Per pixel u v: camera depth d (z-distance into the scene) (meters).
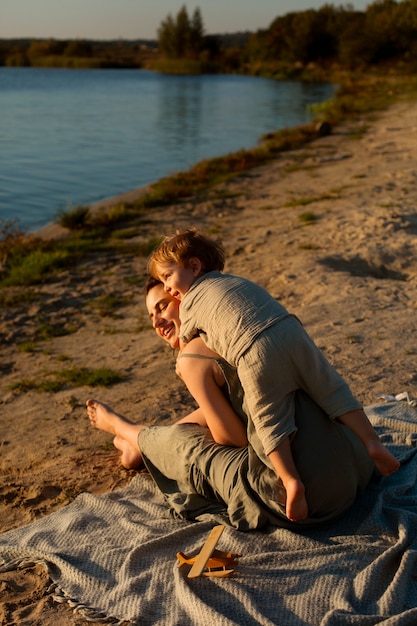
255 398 3.21
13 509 4.24
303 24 85.00
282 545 3.39
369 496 3.69
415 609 2.79
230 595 3.05
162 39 113.00
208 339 3.38
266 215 13.16
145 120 36.47
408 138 21.55
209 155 24.28
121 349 7.31
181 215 14.00
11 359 7.36
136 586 3.18
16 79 83.12
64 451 5.00
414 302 7.35
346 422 3.30
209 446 3.64
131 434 4.35
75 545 3.59
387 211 11.27
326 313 7.12
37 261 10.85
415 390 5.27
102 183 19.55
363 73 67.06
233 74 96.69
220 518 3.58
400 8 70.44
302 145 22.62
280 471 3.20
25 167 21.98
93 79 84.12
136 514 3.84
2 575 3.47
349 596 3.00
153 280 3.80
